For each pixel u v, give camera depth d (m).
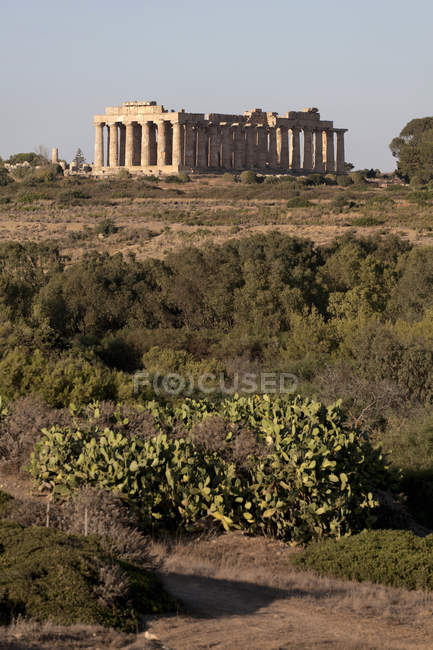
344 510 43.97
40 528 30.61
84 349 108.50
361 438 56.41
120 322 155.88
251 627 25.70
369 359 97.25
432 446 70.81
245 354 124.88
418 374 94.25
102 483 41.84
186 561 35.56
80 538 30.44
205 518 42.72
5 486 46.56
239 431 49.06
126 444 45.59
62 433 48.62
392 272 166.12
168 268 164.25
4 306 138.00
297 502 43.84
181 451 44.81
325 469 45.47
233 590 31.36
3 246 183.75
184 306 155.88
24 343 96.62
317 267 172.88
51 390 71.50
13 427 53.00
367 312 142.75
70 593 25.14
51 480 45.44
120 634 23.52
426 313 126.94
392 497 56.28
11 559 27.20
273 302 148.50
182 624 25.50
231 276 155.62
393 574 35.84
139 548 33.94
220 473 44.78
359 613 29.16
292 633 25.41
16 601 24.33
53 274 176.38
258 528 43.47
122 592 26.08
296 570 37.38
